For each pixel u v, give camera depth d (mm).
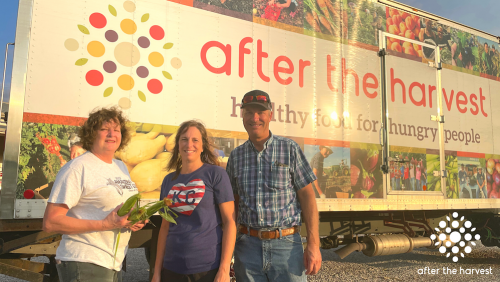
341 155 4266
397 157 4723
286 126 3920
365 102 4547
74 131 2908
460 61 5629
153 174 3182
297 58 4090
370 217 5207
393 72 4836
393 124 4742
